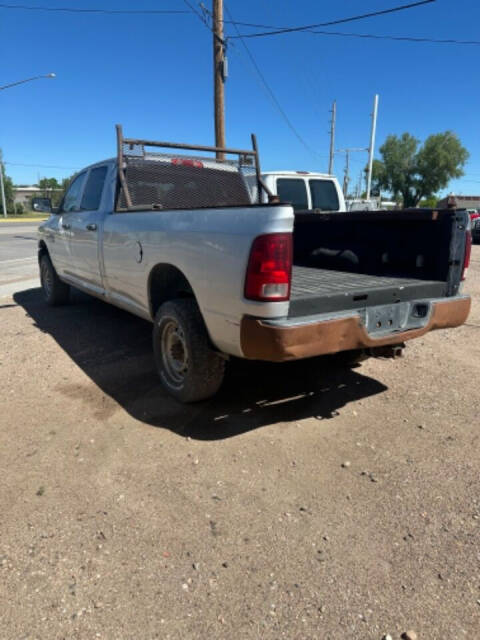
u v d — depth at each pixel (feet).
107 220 15.44
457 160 197.57
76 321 20.63
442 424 11.64
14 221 158.51
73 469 9.57
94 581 6.91
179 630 6.18
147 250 12.61
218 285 9.98
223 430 11.18
